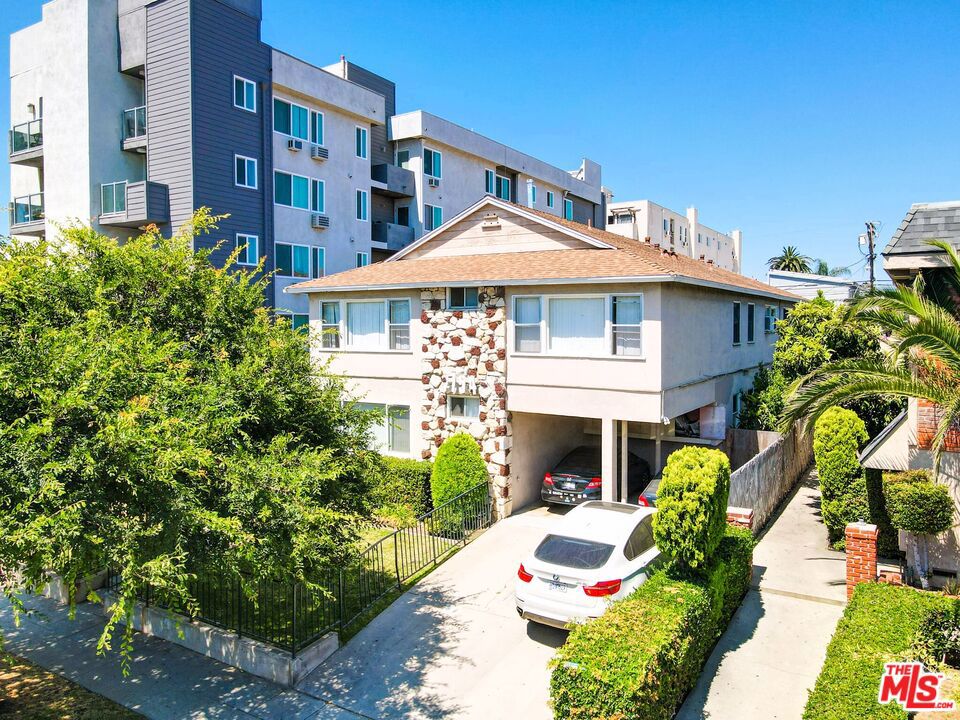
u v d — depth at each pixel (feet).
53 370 22.99
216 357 31.37
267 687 29.12
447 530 48.14
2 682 29.73
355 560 32.48
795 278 137.08
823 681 22.20
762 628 32.22
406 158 115.96
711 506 28.48
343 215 98.78
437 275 57.67
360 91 100.78
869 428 56.24
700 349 58.29
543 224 60.85
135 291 32.17
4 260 29.25
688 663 25.91
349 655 31.58
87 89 80.33
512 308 53.36
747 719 24.94
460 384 55.47
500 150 133.28
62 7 83.05
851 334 59.00
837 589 36.22
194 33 76.54
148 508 24.20
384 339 60.85
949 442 33.19
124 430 22.04
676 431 66.80
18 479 21.12
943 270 38.09
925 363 32.65
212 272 35.73
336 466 29.60
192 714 27.09
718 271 84.53
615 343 50.19
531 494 57.98
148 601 34.81
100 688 29.17
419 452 58.34
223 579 32.07
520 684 28.55
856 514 40.06
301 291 64.18
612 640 23.24
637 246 72.28
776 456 53.62
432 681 29.04
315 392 34.22
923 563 34.55
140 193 76.23
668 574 29.78
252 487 25.18
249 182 83.41
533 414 58.23
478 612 35.81
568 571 30.66
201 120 77.20
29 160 91.04
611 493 50.49
